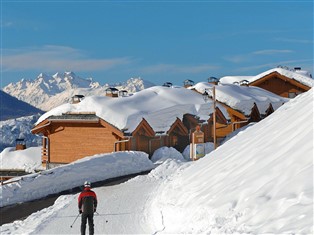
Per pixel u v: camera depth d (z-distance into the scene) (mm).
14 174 39875
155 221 14320
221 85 51469
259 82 61438
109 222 15828
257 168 12211
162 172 26922
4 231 16422
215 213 10641
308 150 10914
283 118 16281
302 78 60062
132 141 36531
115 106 37688
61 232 15148
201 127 43312
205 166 16625
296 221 8039
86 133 37438
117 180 27750
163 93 44500
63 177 26016
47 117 38250
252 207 9750
